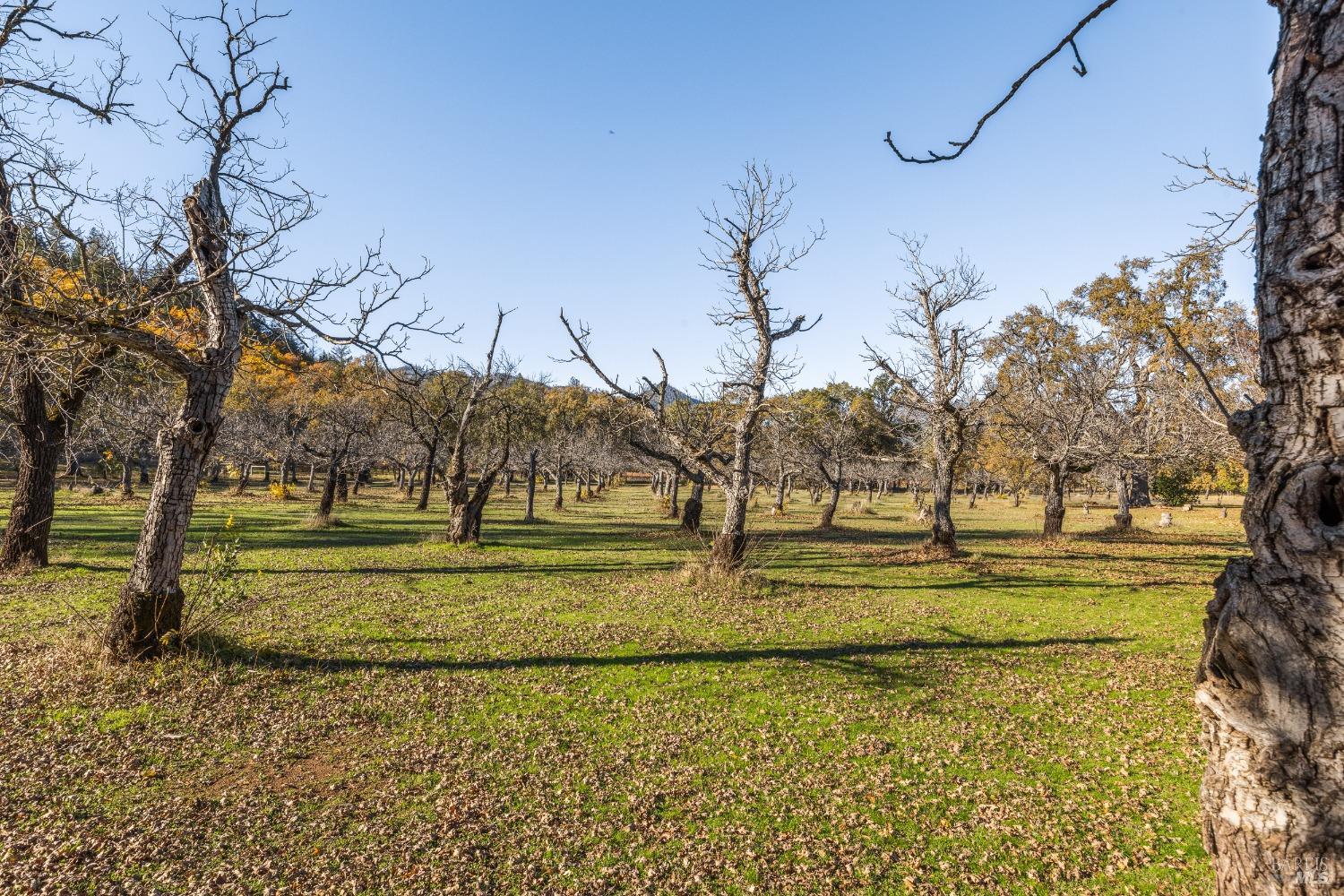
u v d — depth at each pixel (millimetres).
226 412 38719
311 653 8195
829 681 7824
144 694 6547
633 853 4391
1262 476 1987
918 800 5121
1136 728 6555
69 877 3951
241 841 4398
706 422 21578
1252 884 1921
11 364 6730
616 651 8836
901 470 38312
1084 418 23141
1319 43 1895
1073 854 4422
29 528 12758
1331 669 1802
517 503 45219
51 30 8828
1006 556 19953
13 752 5398
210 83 7613
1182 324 14914
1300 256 1893
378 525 25906
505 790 5148
